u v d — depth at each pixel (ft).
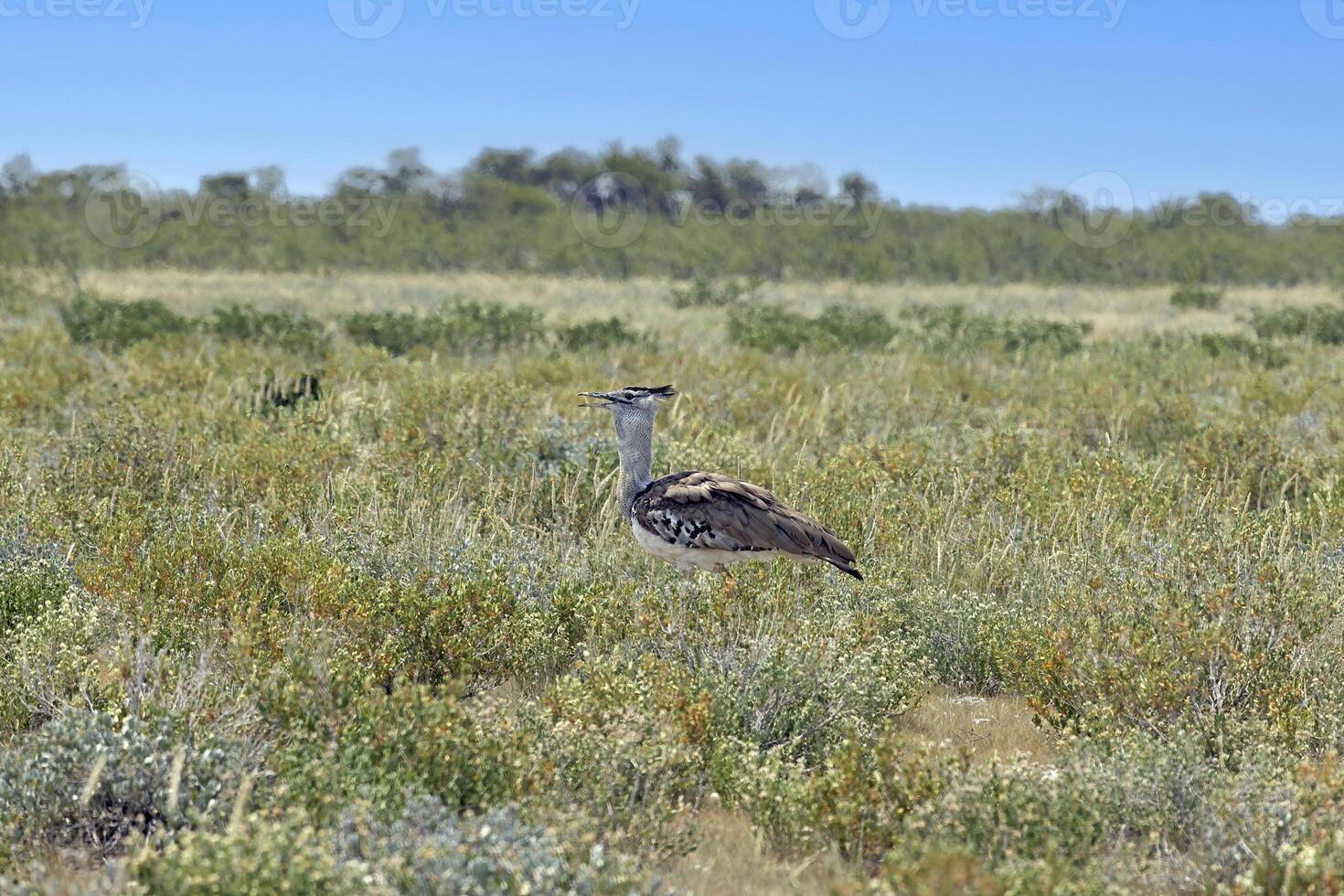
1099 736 14.75
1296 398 41.01
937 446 31.76
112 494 24.56
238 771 13.30
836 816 13.02
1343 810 13.15
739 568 20.21
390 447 28.50
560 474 26.53
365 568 20.48
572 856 11.65
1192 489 26.99
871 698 16.19
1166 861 12.91
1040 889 10.96
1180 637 16.65
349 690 14.80
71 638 16.87
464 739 13.60
